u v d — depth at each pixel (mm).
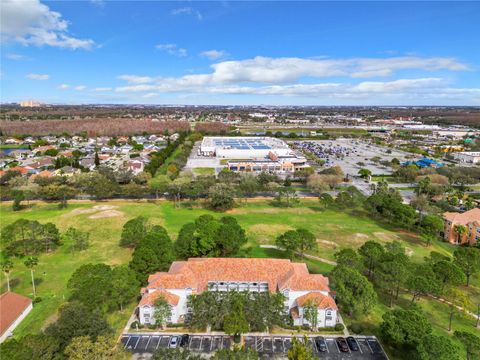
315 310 72438
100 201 169000
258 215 149000
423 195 160250
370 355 66625
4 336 69062
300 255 110000
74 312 63562
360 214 153625
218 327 73125
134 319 76375
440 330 75625
